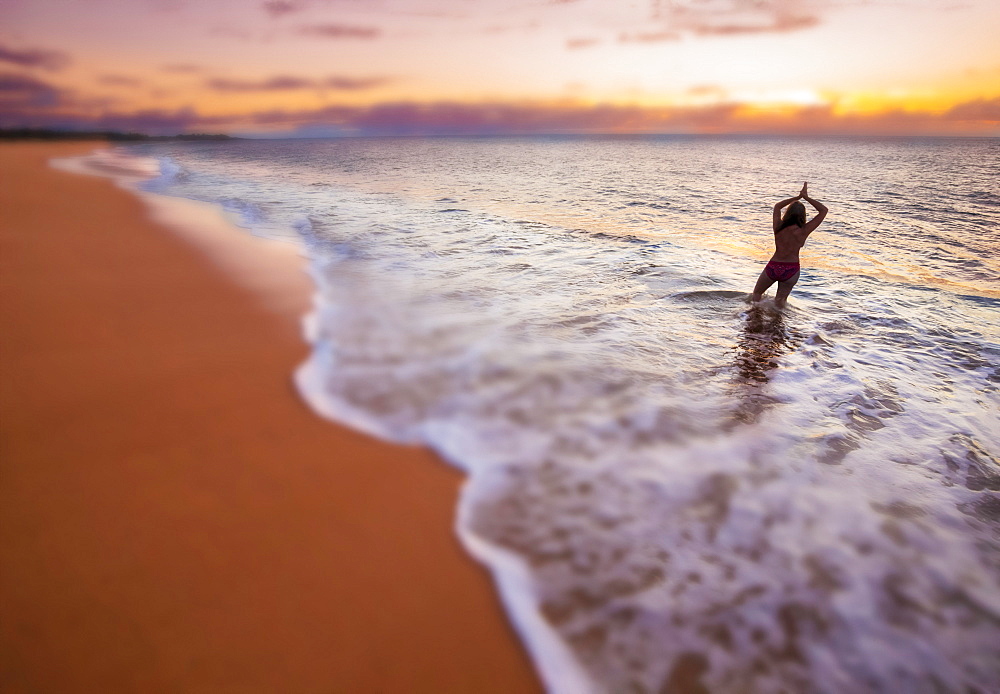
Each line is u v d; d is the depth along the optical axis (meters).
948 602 2.26
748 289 7.41
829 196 20.97
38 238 8.26
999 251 10.43
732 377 4.56
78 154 38.09
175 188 18.84
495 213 14.41
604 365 4.66
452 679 1.88
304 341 4.92
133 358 4.35
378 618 2.10
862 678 1.94
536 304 6.40
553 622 2.13
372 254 8.82
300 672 1.86
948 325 6.16
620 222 13.52
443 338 5.17
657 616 2.16
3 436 3.16
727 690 1.88
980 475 3.21
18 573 2.19
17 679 1.77
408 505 2.78
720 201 18.67
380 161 45.00
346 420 3.60
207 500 2.72
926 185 26.81
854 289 7.64
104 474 2.87
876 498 2.95
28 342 4.51
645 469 3.15
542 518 2.72
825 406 4.07
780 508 2.83
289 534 2.52
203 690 1.78
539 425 3.62
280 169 32.62
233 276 6.94
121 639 1.94
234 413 3.60
